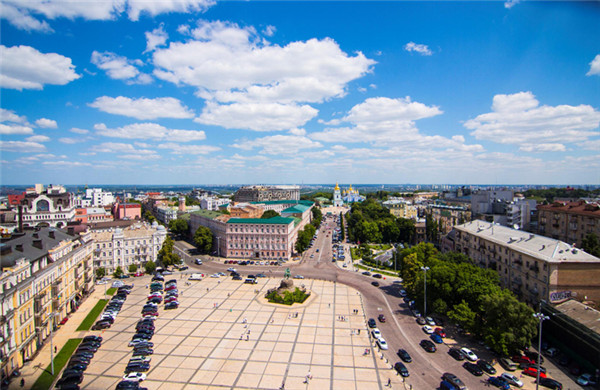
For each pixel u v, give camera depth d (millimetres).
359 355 88938
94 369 82062
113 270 174500
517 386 75125
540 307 89188
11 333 78625
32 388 74750
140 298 133250
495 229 142625
